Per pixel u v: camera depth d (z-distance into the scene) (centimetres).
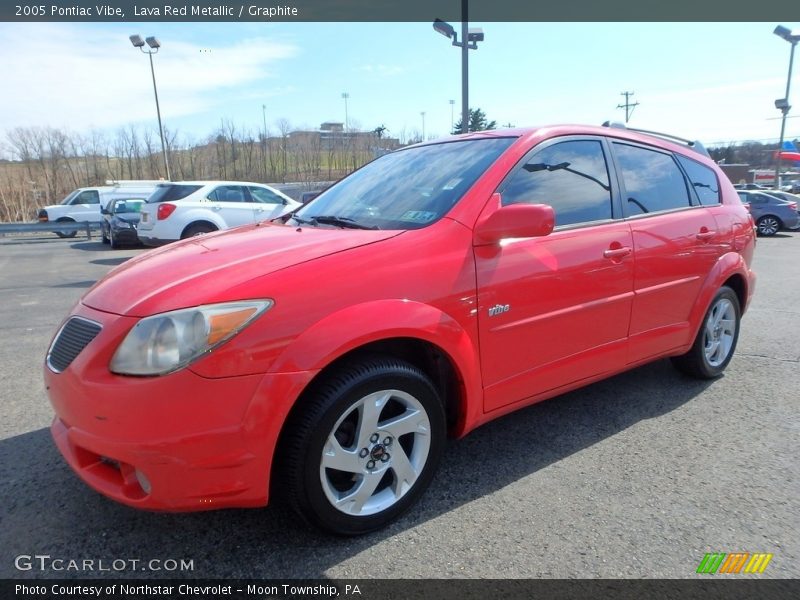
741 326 570
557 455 299
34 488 269
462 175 286
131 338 198
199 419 191
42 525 240
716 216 388
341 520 223
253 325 199
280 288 208
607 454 300
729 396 380
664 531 232
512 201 279
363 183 342
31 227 1859
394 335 223
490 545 225
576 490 265
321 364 205
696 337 384
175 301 201
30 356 488
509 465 289
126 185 2350
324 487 216
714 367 405
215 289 204
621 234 317
